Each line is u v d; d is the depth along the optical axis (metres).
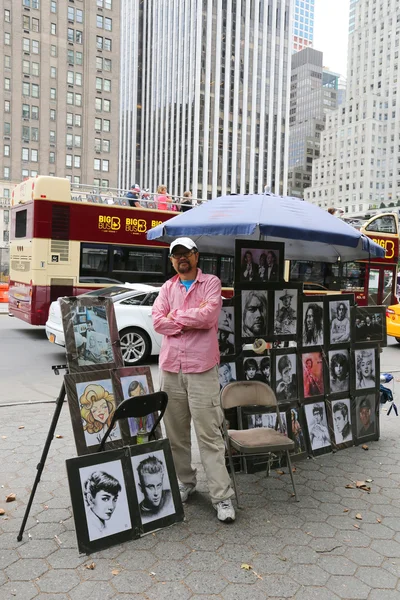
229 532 3.23
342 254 5.56
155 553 2.96
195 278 3.52
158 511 3.24
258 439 3.66
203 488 3.91
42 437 4.94
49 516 3.37
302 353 4.57
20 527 3.20
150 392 3.46
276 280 4.37
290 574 2.79
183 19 103.19
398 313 12.45
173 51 106.69
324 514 3.52
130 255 11.29
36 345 10.96
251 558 2.94
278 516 3.47
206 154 99.00
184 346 3.38
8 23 65.56
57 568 2.79
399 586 2.71
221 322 4.12
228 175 101.56
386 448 4.91
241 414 4.17
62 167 70.06
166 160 108.62
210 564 2.86
